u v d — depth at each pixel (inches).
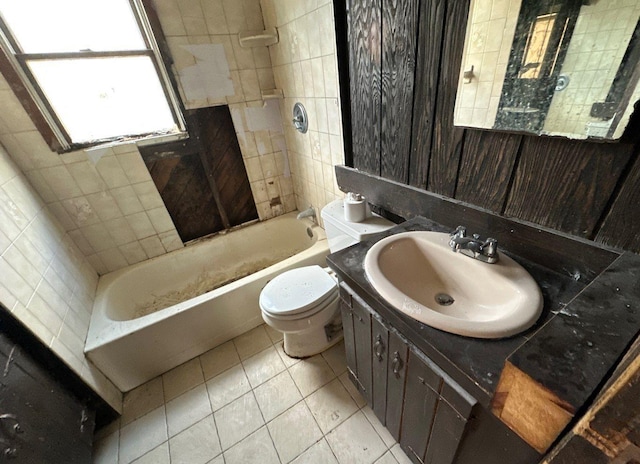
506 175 31.3
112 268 75.4
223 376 59.1
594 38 20.8
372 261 33.6
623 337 17.6
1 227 44.3
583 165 24.8
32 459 34.9
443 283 36.2
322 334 60.0
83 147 64.2
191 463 45.6
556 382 15.2
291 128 80.1
